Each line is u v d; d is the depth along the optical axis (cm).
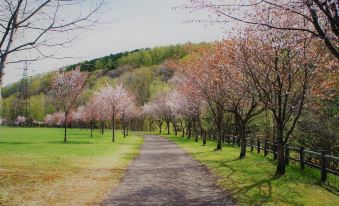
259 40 1700
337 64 1677
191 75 3459
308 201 1244
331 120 2464
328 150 2511
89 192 1443
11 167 2103
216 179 1753
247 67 1930
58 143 4347
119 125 12419
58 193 1416
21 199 1292
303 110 2472
